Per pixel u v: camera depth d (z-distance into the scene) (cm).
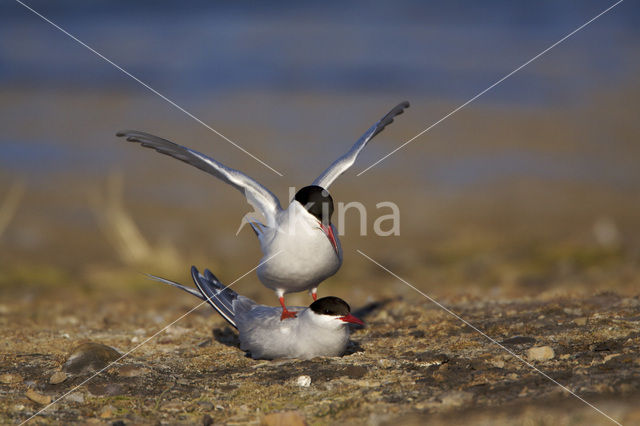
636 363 628
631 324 761
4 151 2264
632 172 2105
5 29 4425
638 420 497
